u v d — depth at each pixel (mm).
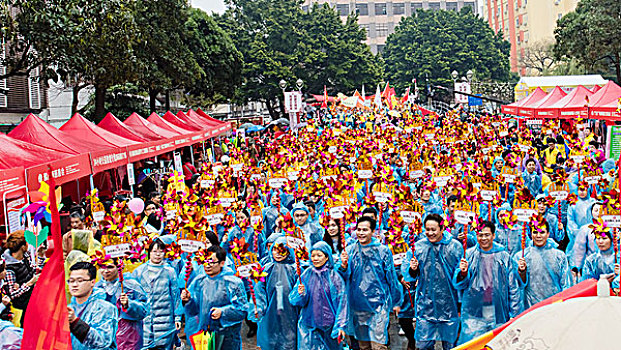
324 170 11383
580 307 2902
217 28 38281
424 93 69438
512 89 55500
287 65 53438
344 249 7906
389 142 19016
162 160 24469
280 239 8133
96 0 17828
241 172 13859
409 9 114500
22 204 9219
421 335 8102
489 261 7742
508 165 10906
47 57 17516
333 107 42406
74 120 15867
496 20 102812
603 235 7758
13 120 23938
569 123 25531
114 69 18828
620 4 32469
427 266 8062
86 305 6242
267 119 65438
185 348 8711
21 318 7090
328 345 7875
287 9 55719
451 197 10242
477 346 3131
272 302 8117
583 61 35438
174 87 33625
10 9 19141
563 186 10328
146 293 7457
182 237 7520
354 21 60094
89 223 9195
